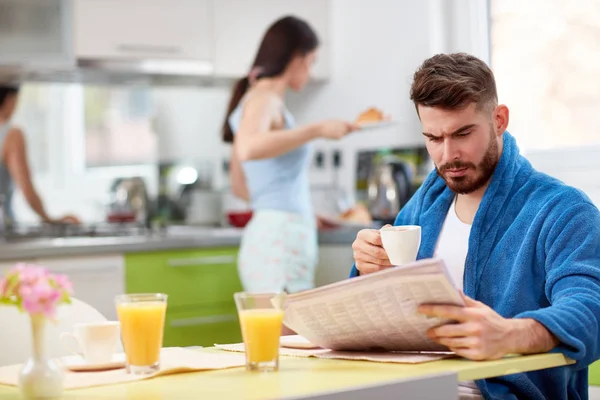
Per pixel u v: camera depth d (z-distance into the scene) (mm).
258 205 3090
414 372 1146
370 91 3693
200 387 1117
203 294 3434
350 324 1304
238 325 3514
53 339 1697
